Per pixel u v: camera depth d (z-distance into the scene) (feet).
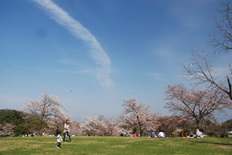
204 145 77.97
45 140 92.53
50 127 202.39
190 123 178.70
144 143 82.99
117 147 72.90
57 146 69.82
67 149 68.08
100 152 63.57
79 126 221.05
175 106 179.01
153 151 65.77
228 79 87.10
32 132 201.98
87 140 92.12
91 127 208.23
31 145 76.48
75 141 88.12
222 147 73.67
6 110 243.81
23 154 60.18
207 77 91.20
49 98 205.05
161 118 208.44
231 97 87.66
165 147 73.51
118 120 208.64
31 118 204.74
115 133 206.90
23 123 217.77
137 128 207.10
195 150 67.62
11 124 220.43
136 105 205.87
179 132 191.11
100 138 101.40
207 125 182.19
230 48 90.43
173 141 89.66
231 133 164.76
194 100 169.99
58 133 70.95
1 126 214.69
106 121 216.74
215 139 98.22
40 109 202.69
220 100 164.66
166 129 203.82
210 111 167.94
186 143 83.20
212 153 62.85
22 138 101.71
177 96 177.06
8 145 76.74
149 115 205.57
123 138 103.09
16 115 239.91
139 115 199.11
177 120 183.32
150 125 202.08
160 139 97.45
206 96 168.96
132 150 67.31
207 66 91.35
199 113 169.78
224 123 192.65
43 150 66.23
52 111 204.13
